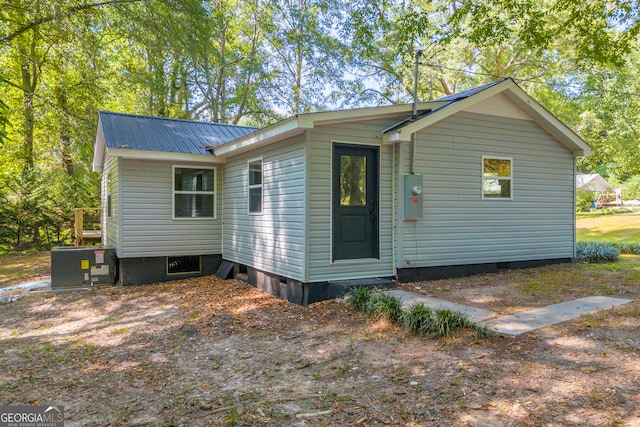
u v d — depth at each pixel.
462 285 6.97
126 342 5.36
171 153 9.05
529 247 8.66
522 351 4.00
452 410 3.09
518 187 8.50
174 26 12.80
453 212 7.71
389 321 5.18
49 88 16.25
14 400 3.70
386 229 7.21
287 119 6.38
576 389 3.21
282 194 7.23
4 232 15.54
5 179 16.38
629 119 19.39
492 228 8.17
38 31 12.36
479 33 8.63
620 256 10.62
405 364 4.02
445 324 4.58
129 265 9.09
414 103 7.24
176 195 9.56
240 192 9.02
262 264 7.97
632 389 3.15
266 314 6.33
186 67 19.20
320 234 6.65
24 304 7.70
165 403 3.56
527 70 20.00
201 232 9.86
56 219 16.50
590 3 9.22
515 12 9.05
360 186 7.06
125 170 8.98
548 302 5.66
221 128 11.27
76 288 8.88
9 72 15.84
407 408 3.18
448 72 18.45
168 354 4.86
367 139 7.01
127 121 10.30
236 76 22.23
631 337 4.14
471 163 7.90
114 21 13.05
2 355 4.94
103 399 3.69
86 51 12.94
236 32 23.36
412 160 7.25
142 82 17.89
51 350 5.11
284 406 3.38
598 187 37.25
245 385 3.87
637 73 18.44
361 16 9.82
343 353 4.48
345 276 6.85
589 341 4.11
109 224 10.97
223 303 7.20
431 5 16.86
